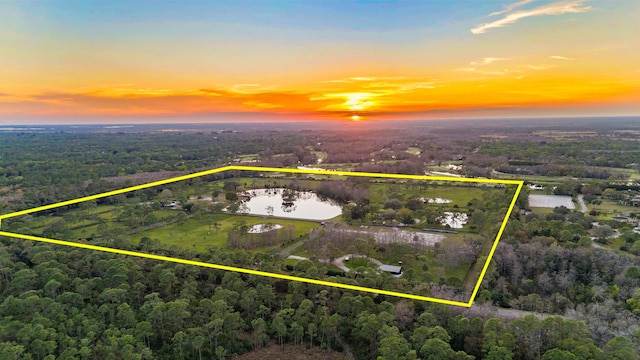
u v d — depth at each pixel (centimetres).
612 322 8488
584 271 11100
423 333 8062
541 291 10631
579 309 9262
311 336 8969
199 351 8531
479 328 8331
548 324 7862
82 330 8438
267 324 9438
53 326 8456
